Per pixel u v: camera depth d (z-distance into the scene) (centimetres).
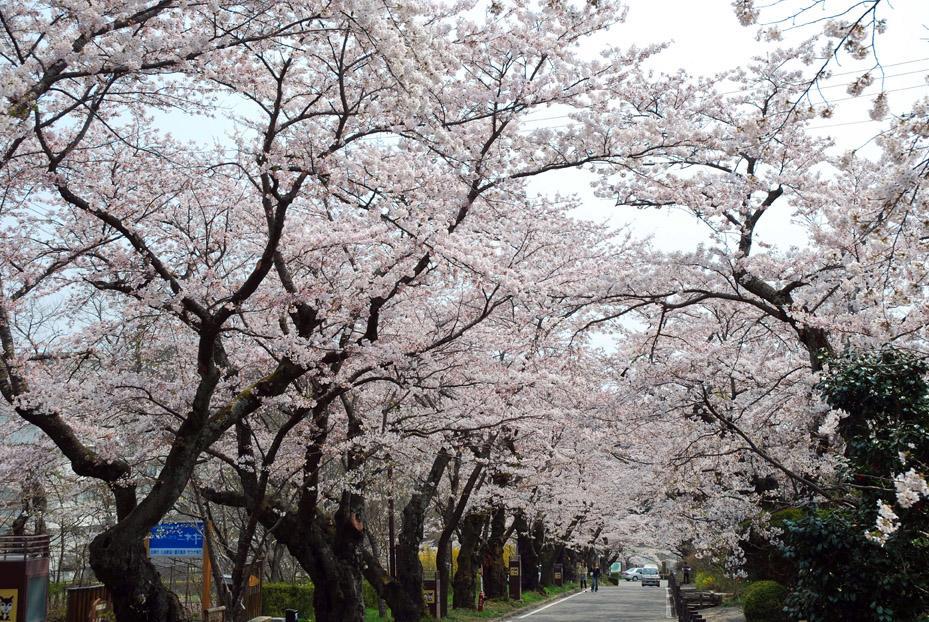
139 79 1035
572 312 1348
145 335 1379
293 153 1018
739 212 1230
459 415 1641
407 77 744
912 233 694
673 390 1481
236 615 1048
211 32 909
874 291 754
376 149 1183
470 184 1078
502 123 1097
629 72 1102
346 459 1622
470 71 1090
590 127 1062
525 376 1447
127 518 969
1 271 1112
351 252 1373
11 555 1511
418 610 1819
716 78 1196
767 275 1235
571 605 3203
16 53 764
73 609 1475
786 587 1673
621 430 1678
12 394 1009
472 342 1491
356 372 1201
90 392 1078
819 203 1123
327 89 1039
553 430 2038
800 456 1526
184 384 1203
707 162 1196
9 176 977
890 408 984
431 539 4166
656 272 1261
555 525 3416
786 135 1195
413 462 1959
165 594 1045
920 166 630
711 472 1728
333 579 1459
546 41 1031
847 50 559
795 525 990
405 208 1020
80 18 720
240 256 1468
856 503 1021
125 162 1148
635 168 1116
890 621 904
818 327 1152
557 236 1486
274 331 1271
